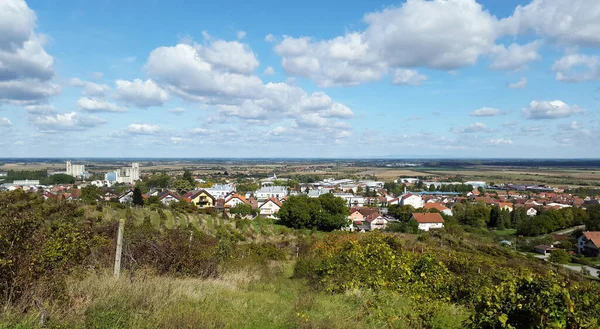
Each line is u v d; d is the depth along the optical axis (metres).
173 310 6.86
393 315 7.63
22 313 5.91
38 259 6.68
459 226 65.38
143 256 10.57
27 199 27.62
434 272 10.76
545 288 5.42
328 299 9.01
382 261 10.69
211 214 57.03
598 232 52.16
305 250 25.67
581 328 5.29
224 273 12.40
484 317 5.80
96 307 6.30
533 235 64.00
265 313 7.79
